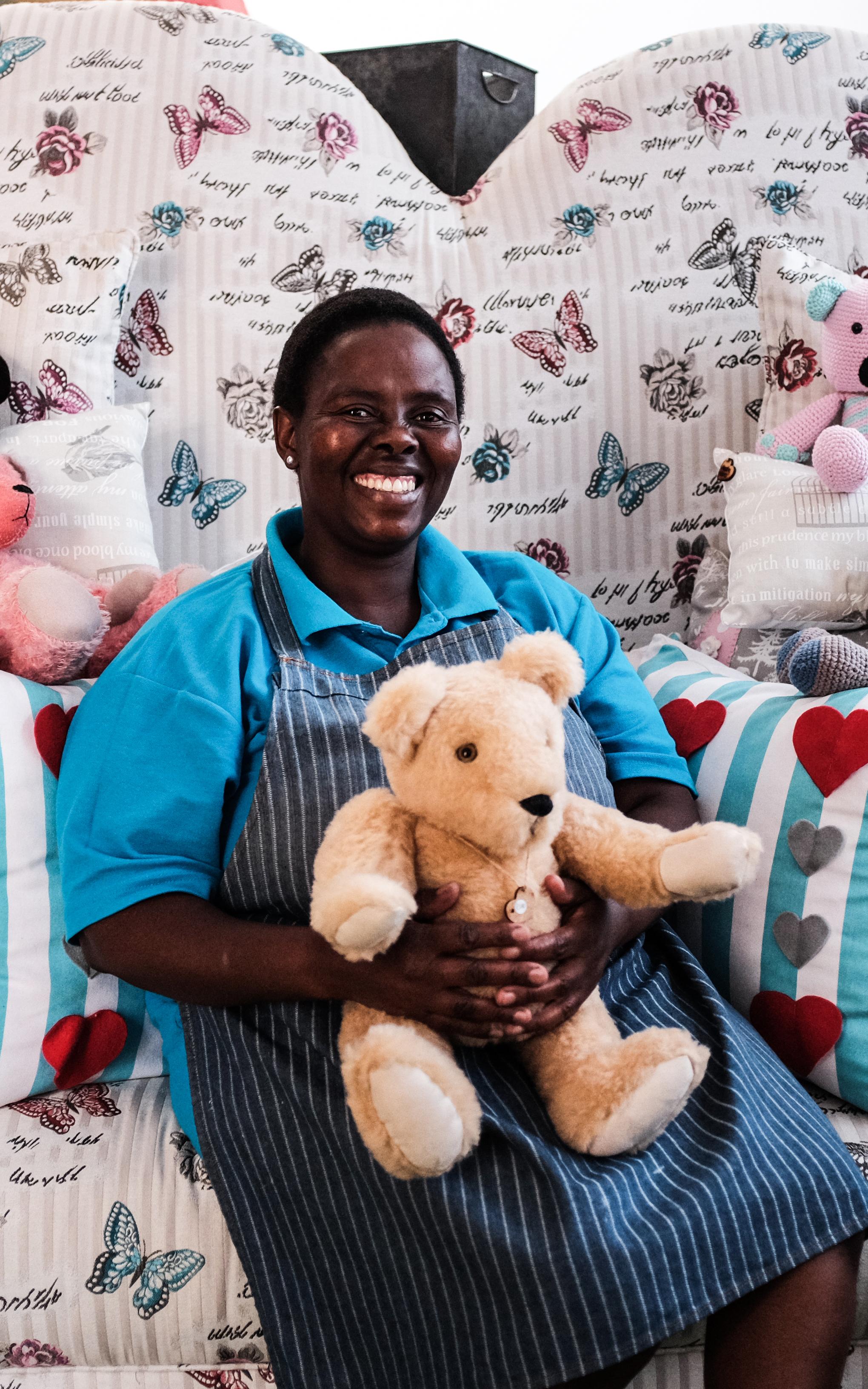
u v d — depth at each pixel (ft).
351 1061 2.26
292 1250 2.71
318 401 3.40
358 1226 2.62
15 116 5.25
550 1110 2.59
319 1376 2.64
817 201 5.44
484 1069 2.67
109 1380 2.88
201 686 3.15
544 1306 2.37
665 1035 2.51
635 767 3.66
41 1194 2.94
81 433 4.66
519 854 2.46
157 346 5.20
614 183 5.41
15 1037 3.26
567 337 5.33
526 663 2.47
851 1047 3.14
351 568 3.54
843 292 4.70
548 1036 2.64
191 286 5.22
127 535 4.57
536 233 5.39
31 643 3.69
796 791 3.38
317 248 5.27
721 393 5.37
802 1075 3.28
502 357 5.31
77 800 3.08
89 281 4.92
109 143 5.25
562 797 2.48
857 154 5.48
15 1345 2.86
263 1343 2.85
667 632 5.38
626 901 2.65
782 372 5.05
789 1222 2.58
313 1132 2.69
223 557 5.18
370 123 5.49
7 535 3.99
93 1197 2.93
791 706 3.60
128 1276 2.86
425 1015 2.50
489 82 5.94
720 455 4.97
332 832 2.51
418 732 2.34
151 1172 2.99
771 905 3.38
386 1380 2.60
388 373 3.34
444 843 2.46
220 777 3.07
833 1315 2.56
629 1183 2.52
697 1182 2.55
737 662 4.66
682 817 3.53
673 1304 2.41
